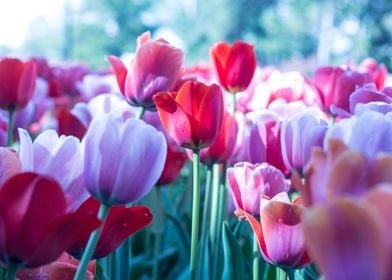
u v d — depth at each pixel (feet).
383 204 0.99
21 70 3.43
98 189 1.75
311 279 2.34
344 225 0.98
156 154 1.76
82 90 6.01
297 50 54.29
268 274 2.65
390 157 1.11
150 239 4.13
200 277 2.91
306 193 1.23
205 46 60.49
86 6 72.59
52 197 1.41
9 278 1.46
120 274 2.74
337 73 3.15
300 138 2.13
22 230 1.42
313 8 53.67
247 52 3.23
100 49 72.08
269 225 1.90
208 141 2.29
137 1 73.72
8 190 1.40
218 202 3.02
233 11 53.83
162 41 2.70
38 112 5.08
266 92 3.59
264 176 2.27
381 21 40.34
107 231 1.85
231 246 2.51
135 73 2.59
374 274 0.98
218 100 2.26
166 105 2.26
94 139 1.74
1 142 3.21
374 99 2.43
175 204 4.68
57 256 1.48
